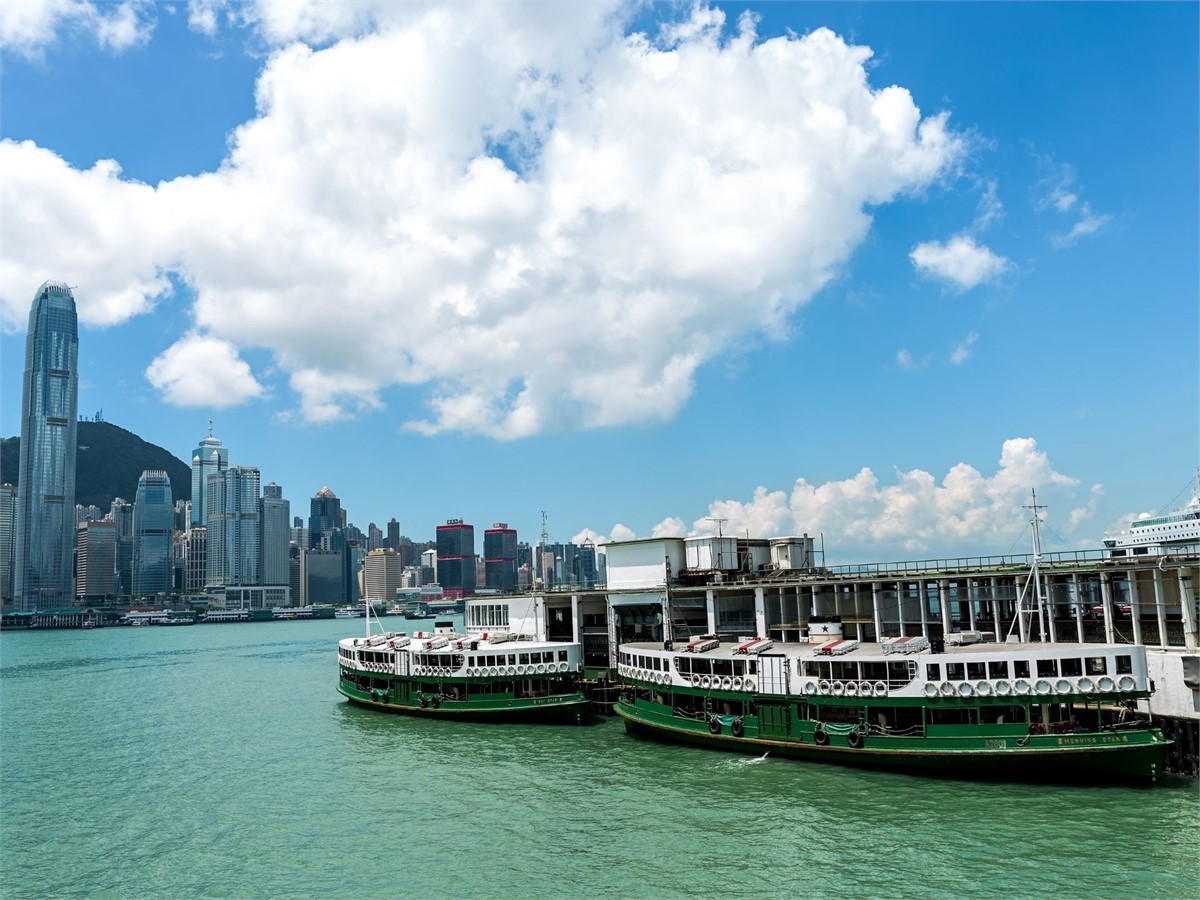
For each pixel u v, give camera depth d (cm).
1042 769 5591
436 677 8994
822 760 6294
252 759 7600
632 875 4325
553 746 7425
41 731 9669
